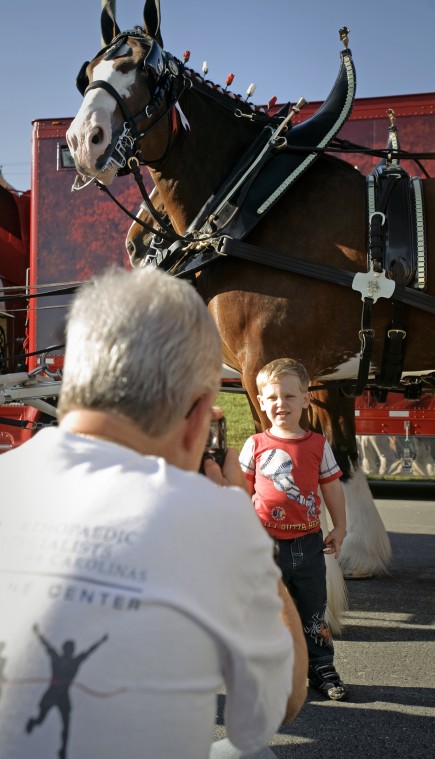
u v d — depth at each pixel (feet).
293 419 10.46
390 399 26.86
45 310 26.27
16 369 26.18
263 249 11.65
